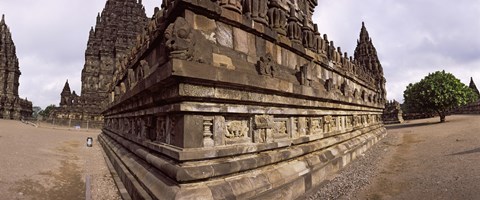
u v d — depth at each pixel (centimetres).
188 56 459
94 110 4962
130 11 5662
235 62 577
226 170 498
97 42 5966
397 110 4531
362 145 1357
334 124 1123
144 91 632
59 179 920
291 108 755
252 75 570
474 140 1388
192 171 452
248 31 639
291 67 828
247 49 632
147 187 537
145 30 874
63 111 5022
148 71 692
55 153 1455
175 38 451
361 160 1153
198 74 457
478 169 805
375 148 1556
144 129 780
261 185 545
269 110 654
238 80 530
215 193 458
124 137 1119
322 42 1113
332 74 1222
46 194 759
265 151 629
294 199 624
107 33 5691
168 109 523
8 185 760
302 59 910
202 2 512
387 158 1242
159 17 630
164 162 520
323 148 934
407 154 1300
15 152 1249
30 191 757
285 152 680
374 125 2034
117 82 1405
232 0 594
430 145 1480
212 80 482
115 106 1309
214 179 487
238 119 584
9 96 5566
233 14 584
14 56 5841
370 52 2994
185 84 460
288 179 629
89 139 1961
